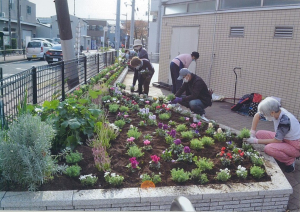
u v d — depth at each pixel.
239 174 3.47
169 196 2.97
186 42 9.63
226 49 8.34
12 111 4.16
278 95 7.15
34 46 23.81
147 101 6.86
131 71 16.64
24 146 2.93
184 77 5.81
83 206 2.88
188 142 4.46
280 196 3.29
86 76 9.40
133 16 23.36
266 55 7.33
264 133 4.59
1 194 2.85
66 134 4.02
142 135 4.68
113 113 5.95
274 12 7.07
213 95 8.61
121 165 3.58
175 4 10.20
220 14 8.38
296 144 4.05
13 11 34.28
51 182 3.12
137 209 2.97
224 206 3.17
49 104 4.16
